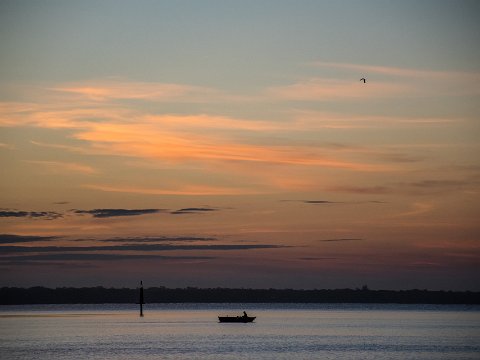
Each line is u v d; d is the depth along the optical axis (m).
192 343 153.25
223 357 125.69
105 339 165.38
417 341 158.75
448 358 124.50
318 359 122.88
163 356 127.56
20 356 128.62
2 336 176.88
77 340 162.62
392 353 132.25
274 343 153.12
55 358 125.31
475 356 127.25
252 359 123.12
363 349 139.62
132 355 129.38
